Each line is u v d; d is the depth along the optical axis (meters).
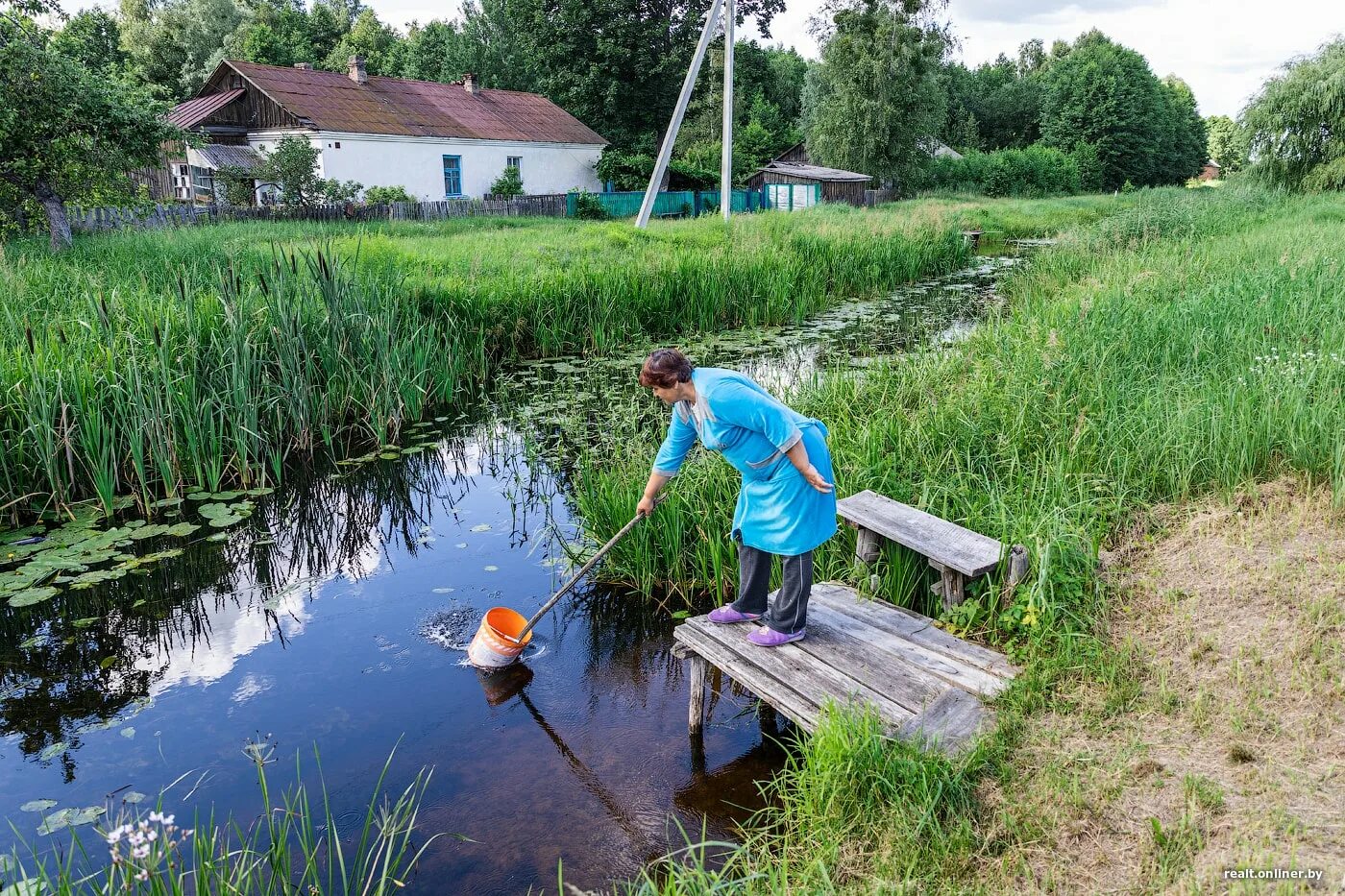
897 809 2.97
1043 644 3.73
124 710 4.50
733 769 3.95
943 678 3.68
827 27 39.31
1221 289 8.77
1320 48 27.33
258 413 8.12
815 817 3.12
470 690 4.65
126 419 6.95
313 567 6.18
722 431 3.74
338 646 5.11
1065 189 51.75
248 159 26.56
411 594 5.72
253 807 3.75
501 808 3.72
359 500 7.38
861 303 15.72
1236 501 4.64
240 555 6.32
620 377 10.73
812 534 3.84
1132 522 4.80
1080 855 2.69
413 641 5.15
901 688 3.62
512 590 5.76
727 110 22.38
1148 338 7.42
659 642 5.10
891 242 18.28
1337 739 2.92
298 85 28.86
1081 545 4.26
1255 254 12.01
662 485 4.19
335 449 8.58
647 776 3.92
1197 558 4.21
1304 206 22.03
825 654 3.91
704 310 13.51
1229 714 3.13
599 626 5.28
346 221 23.34
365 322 9.07
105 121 14.13
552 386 10.47
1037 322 8.93
